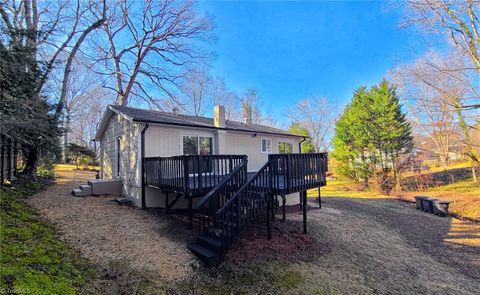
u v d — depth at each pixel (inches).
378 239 318.3
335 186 896.3
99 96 1107.9
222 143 445.1
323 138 1520.7
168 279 176.2
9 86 300.8
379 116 801.6
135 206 348.2
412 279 224.5
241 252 226.2
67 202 321.1
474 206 500.1
